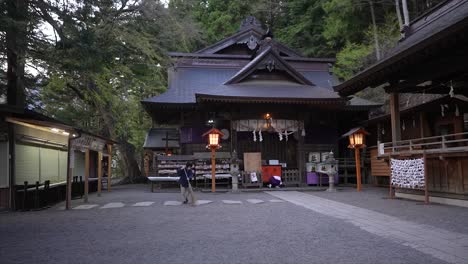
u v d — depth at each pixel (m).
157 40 19.95
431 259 5.34
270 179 19.62
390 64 11.30
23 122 11.80
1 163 12.52
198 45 34.81
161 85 24.41
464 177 10.95
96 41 12.01
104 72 15.57
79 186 16.41
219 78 25.58
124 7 17.94
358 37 31.84
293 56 28.11
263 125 20.73
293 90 21.45
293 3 37.38
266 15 39.50
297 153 21.41
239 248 6.13
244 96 19.09
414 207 10.97
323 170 19.52
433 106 16.22
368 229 7.67
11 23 9.49
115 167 41.22
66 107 26.06
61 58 11.98
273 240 6.70
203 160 20.17
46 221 9.45
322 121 22.81
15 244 6.72
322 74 27.56
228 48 28.22
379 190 17.61
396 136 13.75
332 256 5.55
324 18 33.66
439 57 11.80
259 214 10.02
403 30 15.95
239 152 21.45
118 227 8.30
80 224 8.84
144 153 31.83
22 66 13.30
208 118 21.80
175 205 12.34
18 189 12.59
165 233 7.52
